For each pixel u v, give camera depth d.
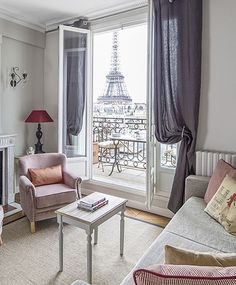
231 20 2.62
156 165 3.28
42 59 4.16
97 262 2.20
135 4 3.26
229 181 2.06
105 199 2.22
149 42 2.89
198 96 2.78
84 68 3.84
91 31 3.75
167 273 0.77
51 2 3.29
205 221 1.99
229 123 2.70
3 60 3.61
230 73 2.66
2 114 3.64
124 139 5.13
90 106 3.91
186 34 2.77
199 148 2.88
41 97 4.19
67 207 2.11
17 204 3.50
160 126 2.98
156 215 3.21
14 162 3.71
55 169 3.15
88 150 3.94
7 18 3.57
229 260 0.91
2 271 2.05
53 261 2.20
